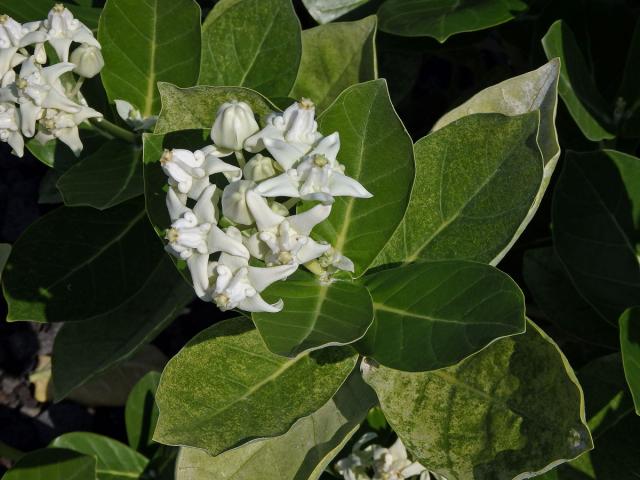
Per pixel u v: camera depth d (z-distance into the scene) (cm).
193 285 27
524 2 41
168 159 28
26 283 38
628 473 38
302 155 28
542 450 31
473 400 33
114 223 39
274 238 27
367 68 39
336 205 31
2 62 34
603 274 39
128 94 39
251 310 27
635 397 33
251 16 39
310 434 35
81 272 38
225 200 27
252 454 35
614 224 39
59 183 35
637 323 35
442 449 33
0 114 34
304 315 29
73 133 34
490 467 32
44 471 41
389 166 31
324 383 33
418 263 31
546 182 34
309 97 40
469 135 33
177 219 28
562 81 40
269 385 33
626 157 38
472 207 33
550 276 43
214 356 33
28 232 38
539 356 32
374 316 31
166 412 31
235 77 39
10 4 39
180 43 38
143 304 40
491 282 29
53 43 34
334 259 30
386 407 34
